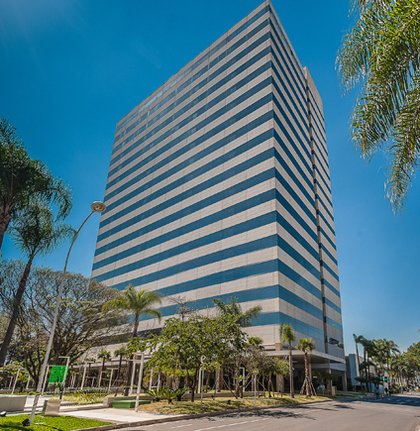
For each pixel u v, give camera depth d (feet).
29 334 118.52
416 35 25.58
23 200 61.57
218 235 162.09
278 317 126.00
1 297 108.27
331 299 193.36
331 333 182.39
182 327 79.30
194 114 212.84
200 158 193.47
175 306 167.22
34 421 42.96
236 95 185.78
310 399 107.65
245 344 95.96
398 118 27.58
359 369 263.70
